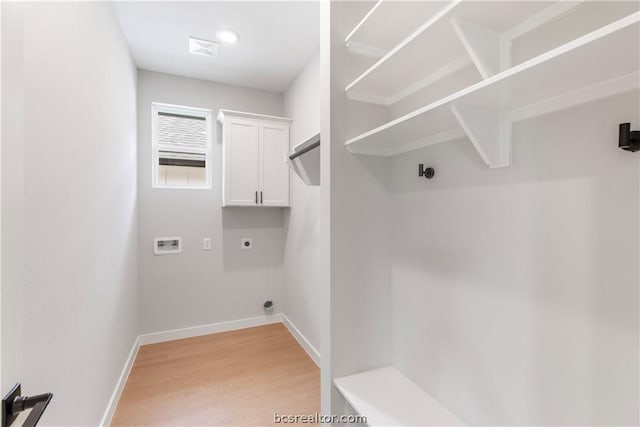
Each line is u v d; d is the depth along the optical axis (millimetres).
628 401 673
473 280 1054
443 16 835
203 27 2227
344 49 1364
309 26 2221
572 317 774
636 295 660
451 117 976
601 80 702
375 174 1431
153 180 3004
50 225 1088
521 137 891
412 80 1278
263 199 3062
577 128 762
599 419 721
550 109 816
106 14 1798
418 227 1303
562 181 796
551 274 821
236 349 2771
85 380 1417
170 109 3064
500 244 959
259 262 3363
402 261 1393
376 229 1433
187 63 2771
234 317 3254
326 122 1374
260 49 2535
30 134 966
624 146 665
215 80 3125
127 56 2412
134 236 2674
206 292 3137
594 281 730
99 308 1641
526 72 650
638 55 577
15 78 580
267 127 3070
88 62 1479
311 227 2686
